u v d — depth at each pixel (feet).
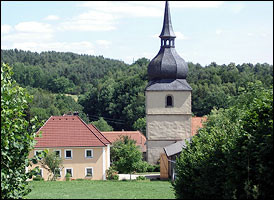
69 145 177.68
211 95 330.13
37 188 115.85
